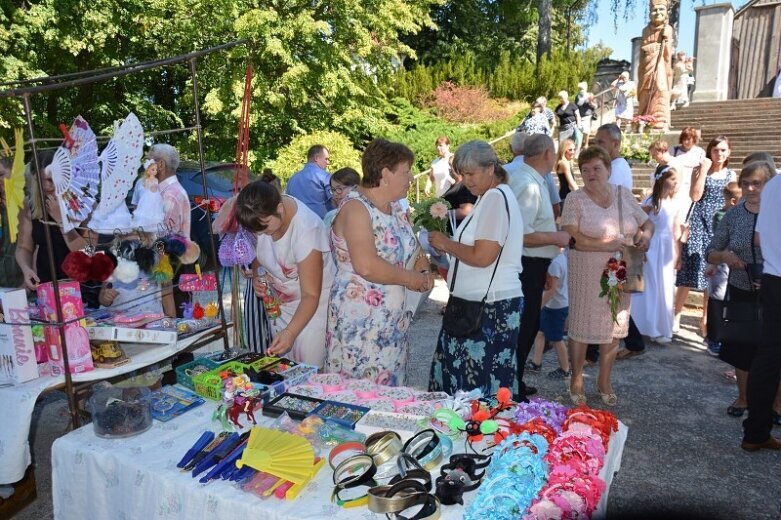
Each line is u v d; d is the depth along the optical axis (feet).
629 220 11.73
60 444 6.09
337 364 8.15
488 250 8.29
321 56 40.88
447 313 9.12
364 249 7.45
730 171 16.78
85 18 35.94
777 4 47.62
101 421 6.19
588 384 13.84
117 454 5.80
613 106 46.91
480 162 8.34
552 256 11.30
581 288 12.05
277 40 38.17
